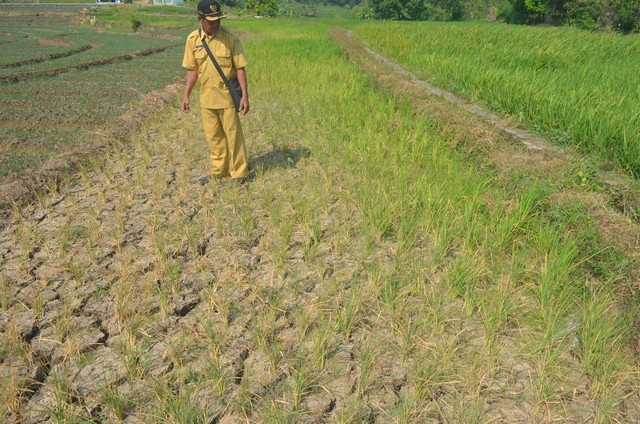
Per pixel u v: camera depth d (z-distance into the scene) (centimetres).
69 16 4891
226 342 279
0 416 231
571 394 240
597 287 315
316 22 4222
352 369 259
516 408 234
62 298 320
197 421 225
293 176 522
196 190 494
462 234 388
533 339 276
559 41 1291
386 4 6406
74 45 2288
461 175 477
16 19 4672
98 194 489
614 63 968
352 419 225
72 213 446
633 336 269
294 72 1100
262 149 611
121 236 399
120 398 236
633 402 237
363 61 1148
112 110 890
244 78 468
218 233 403
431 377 246
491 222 391
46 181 515
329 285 330
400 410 232
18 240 396
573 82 714
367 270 348
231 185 498
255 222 424
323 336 272
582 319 282
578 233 355
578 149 489
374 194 451
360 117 713
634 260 305
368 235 384
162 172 539
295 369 258
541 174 438
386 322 293
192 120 775
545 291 299
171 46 2355
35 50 1970
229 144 483
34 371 261
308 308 306
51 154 620
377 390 245
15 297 323
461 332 277
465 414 228
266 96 893
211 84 454
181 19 4566
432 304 304
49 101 970
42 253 378
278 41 1861
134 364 259
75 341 280
